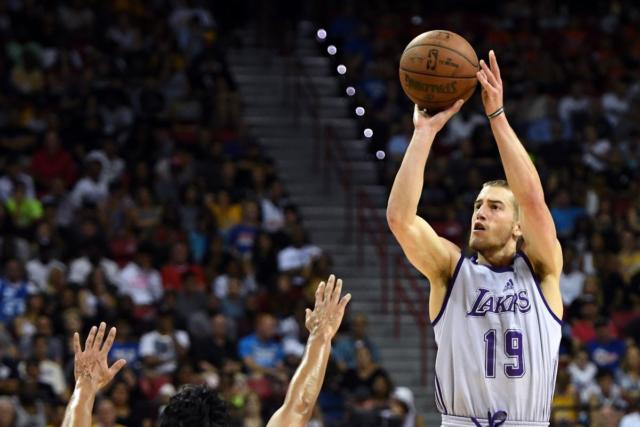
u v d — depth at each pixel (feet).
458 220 84.74
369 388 68.03
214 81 96.63
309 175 90.74
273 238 81.15
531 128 97.91
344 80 99.91
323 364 22.02
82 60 96.32
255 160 89.30
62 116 90.27
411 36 107.14
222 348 70.03
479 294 24.41
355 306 79.51
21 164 84.74
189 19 102.17
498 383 24.04
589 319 77.30
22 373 64.85
